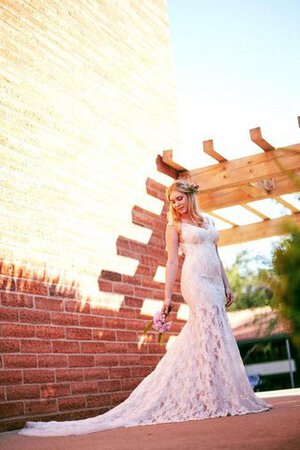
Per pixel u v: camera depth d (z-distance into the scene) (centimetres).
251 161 691
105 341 539
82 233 537
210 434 269
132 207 626
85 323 517
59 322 485
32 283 464
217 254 464
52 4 563
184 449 223
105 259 563
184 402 406
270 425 273
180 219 467
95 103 598
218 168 711
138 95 683
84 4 614
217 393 402
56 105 538
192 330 430
